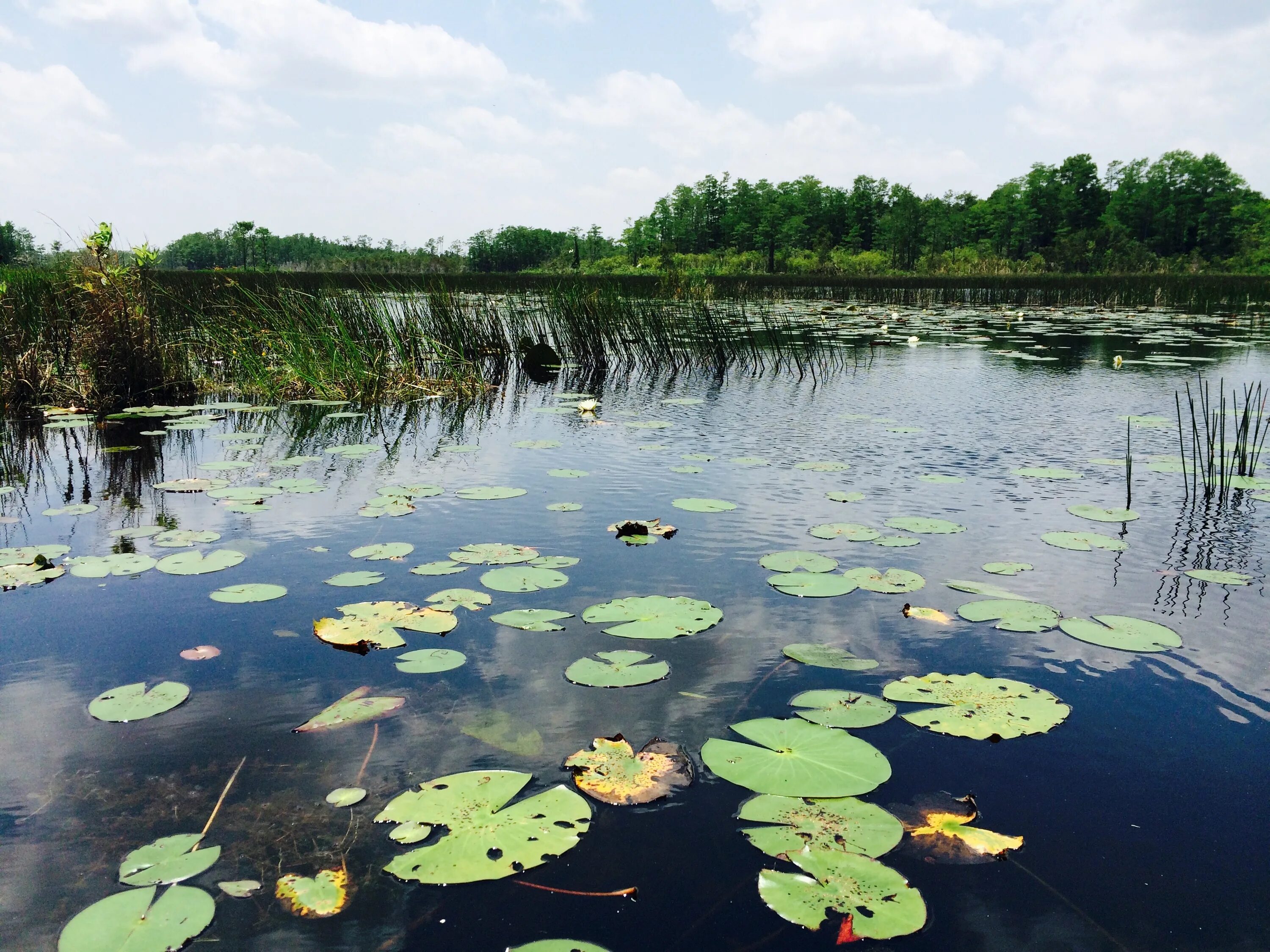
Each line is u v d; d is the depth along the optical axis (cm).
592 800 142
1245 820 139
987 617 218
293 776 149
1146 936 114
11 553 269
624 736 162
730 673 189
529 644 203
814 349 948
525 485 363
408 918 116
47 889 121
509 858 126
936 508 326
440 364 769
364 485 363
